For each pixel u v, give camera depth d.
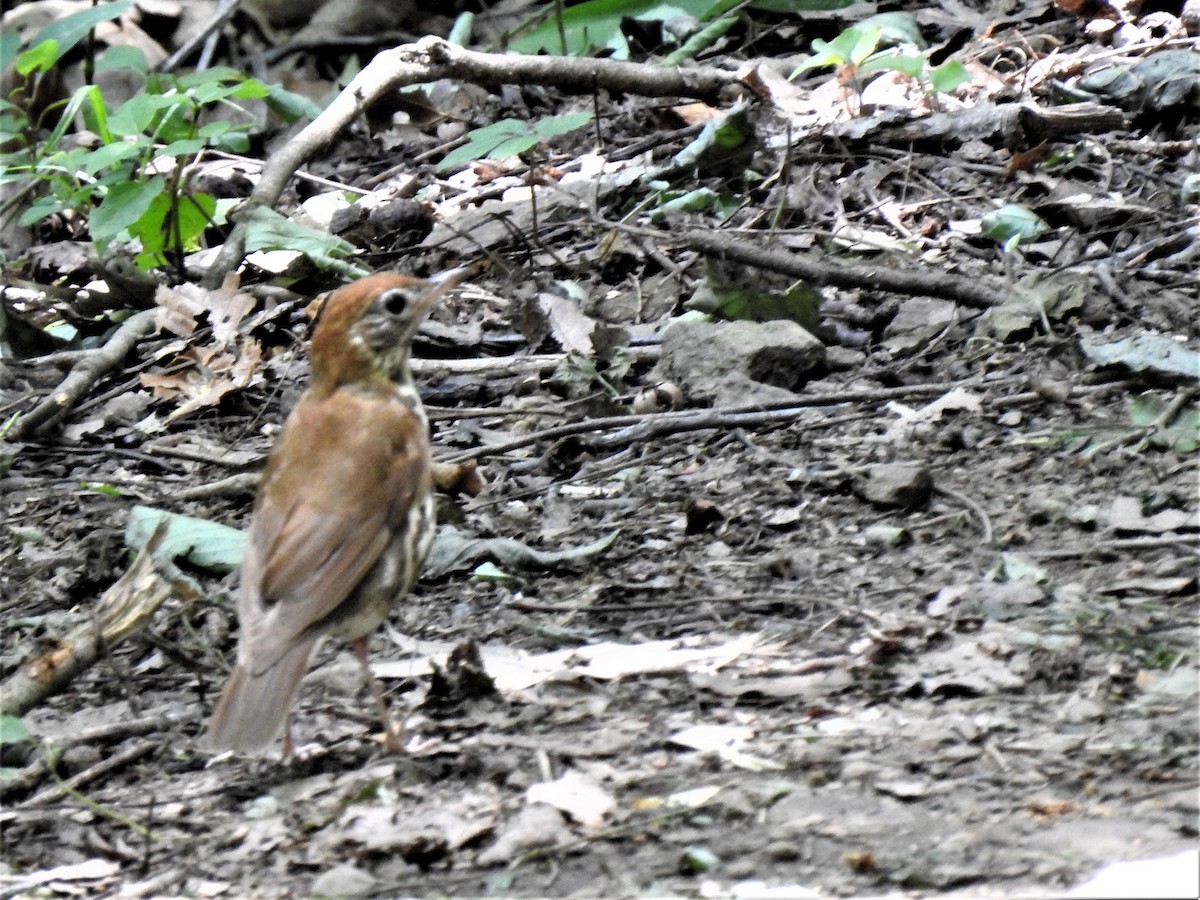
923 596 9.25
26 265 18.25
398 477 7.88
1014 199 14.95
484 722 8.35
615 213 16.38
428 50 17.50
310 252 15.43
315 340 8.30
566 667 8.89
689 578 9.95
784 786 7.26
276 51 23.16
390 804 7.61
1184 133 15.55
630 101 19.12
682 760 7.66
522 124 15.07
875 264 14.17
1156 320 12.42
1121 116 15.71
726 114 15.98
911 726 7.74
